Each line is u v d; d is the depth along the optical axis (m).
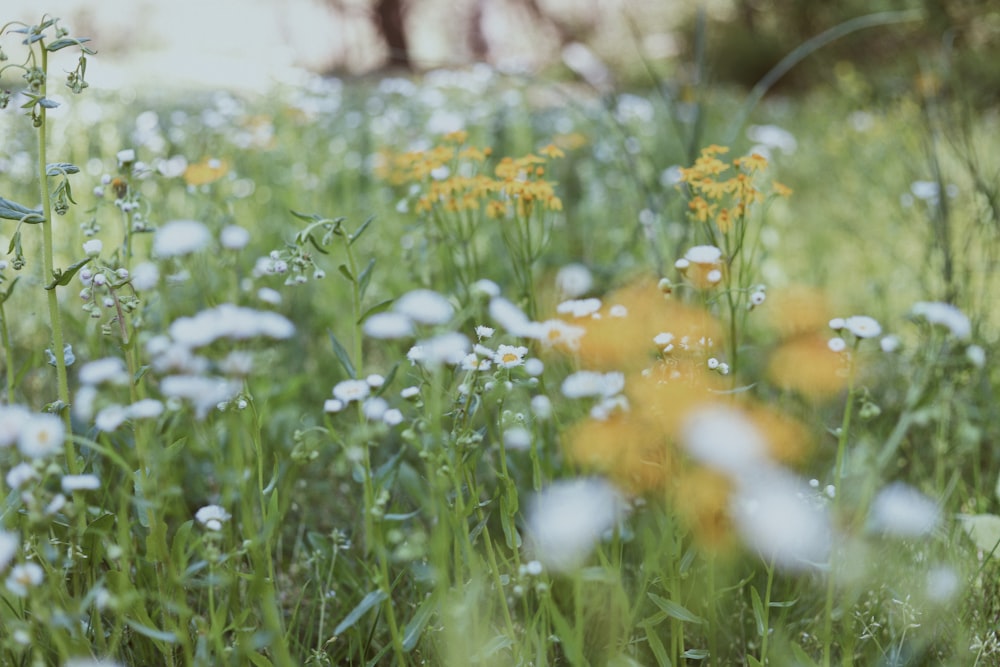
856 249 1.86
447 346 0.82
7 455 0.99
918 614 0.88
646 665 0.90
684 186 1.17
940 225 1.33
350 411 1.17
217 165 1.29
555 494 0.87
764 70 5.16
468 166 1.38
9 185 1.46
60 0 8.02
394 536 0.81
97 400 0.78
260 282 1.26
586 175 2.06
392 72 6.36
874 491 0.97
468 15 8.25
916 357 1.15
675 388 0.84
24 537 0.84
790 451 0.88
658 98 3.11
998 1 3.35
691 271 1.05
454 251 1.15
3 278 0.89
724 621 0.91
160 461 0.82
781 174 2.44
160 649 0.84
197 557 0.93
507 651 0.84
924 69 1.60
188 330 0.78
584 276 1.31
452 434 0.84
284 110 2.17
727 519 0.82
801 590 0.94
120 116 1.99
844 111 3.10
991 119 2.72
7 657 0.81
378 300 1.38
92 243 0.88
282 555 1.04
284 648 0.79
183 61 3.97
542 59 6.95
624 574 0.94
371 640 0.91
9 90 0.85
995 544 0.94
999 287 1.42
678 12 5.82
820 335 1.13
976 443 1.09
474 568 0.80
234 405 0.81
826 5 4.91
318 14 8.48
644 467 0.90
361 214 1.72
